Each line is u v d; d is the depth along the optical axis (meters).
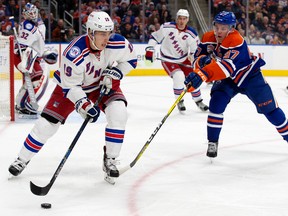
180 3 13.64
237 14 13.01
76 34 12.55
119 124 3.62
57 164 4.35
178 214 3.23
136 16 12.81
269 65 12.81
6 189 3.66
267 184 3.88
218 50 4.27
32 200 3.44
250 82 4.36
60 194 3.57
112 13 12.72
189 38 7.05
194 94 7.16
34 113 6.73
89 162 4.43
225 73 4.08
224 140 5.44
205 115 7.03
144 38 12.94
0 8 11.77
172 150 4.95
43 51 6.54
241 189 3.75
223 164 4.45
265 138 5.56
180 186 3.81
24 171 4.11
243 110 7.51
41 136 3.79
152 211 3.27
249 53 4.30
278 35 13.15
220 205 3.40
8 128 6.01
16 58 6.68
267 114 4.50
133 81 11.27
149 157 4.66
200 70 4.05
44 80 7.04
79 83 3.53
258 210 3.31
